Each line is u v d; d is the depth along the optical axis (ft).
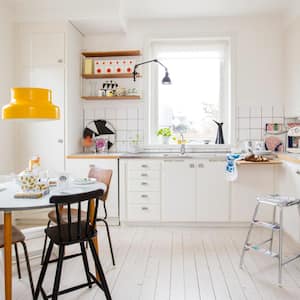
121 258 9.03
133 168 11.91
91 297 6.97
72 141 12.68
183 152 12.84
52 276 7.95
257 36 13.01
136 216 12.00
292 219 10.17
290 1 11.62
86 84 13.89
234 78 13.12
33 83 12.20
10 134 12.00
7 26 11.69
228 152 13.33
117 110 13.83
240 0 11.59
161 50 13.84
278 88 13.01
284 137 13.00
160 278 7.80
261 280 7.66
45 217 12.33
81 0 11.78
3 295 6.70
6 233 6.03
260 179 11.57
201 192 11.74
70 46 12.30
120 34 13.53
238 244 10.10
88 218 6.35
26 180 6.64
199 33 13.16
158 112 14.07
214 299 6.83
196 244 10.14
